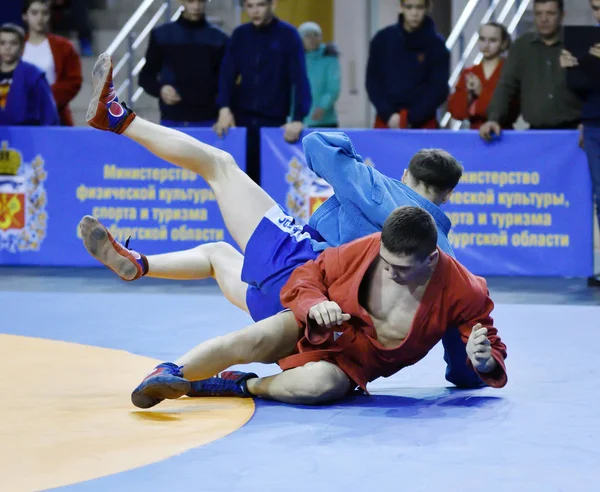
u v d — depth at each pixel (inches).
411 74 435.5
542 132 415.8
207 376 206.8
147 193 437.7
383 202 221.6
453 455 164.1
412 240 191.3
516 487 146.7
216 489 144.7
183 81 435.8
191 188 435.2
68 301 361.7
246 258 226.8
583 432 180.5
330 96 518.0
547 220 418.9
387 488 145.6
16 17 530.6
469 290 204.1
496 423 187.6
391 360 210.7
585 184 416.2
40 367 239.6
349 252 208.7
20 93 449.1
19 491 143.9
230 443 171.3
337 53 521.3
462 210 422.0
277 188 428.8
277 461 159.6
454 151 419.5
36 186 444.5
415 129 428.8
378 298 207.9
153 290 397.1
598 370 242.5
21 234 447.8
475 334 201.6
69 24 624.1
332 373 203.9
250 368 244.7
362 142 423.2
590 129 407.2
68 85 475.5
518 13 573.9
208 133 427.2
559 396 213.2
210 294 386.9
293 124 424.5
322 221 230.1
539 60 422.3
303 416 192.7
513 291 399.2
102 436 175.3
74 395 209.3
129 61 558.3
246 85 433.7
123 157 438.0
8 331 296.2
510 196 419.8
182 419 189.2
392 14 701.3
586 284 420.5
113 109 232.8
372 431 180.5
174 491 143.8
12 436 174.9
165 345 275.6
